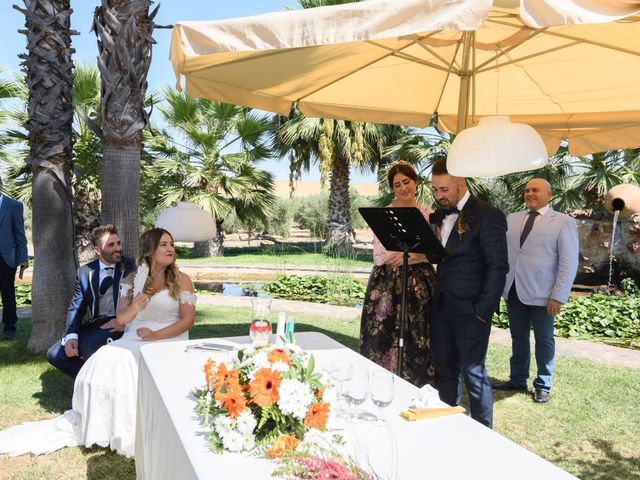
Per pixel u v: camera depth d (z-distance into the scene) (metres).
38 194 5.24
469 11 1.94
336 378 1.91
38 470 3.04
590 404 4.27
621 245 10.63
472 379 3.21
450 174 2.99
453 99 5.10
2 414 3.81
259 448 1.61
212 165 15.96
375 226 3.22
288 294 9.84
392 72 4.53
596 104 4.72
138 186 5.08
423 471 1.49
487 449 1.64
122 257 4.18
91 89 11.62
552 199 11.59
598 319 7.19
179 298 3.57
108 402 3.21
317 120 15.62
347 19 2.16
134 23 4.80
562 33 3.46
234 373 1.69
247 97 4.48
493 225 3.14
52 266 5.28
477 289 3.20
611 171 11.35
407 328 3.67
